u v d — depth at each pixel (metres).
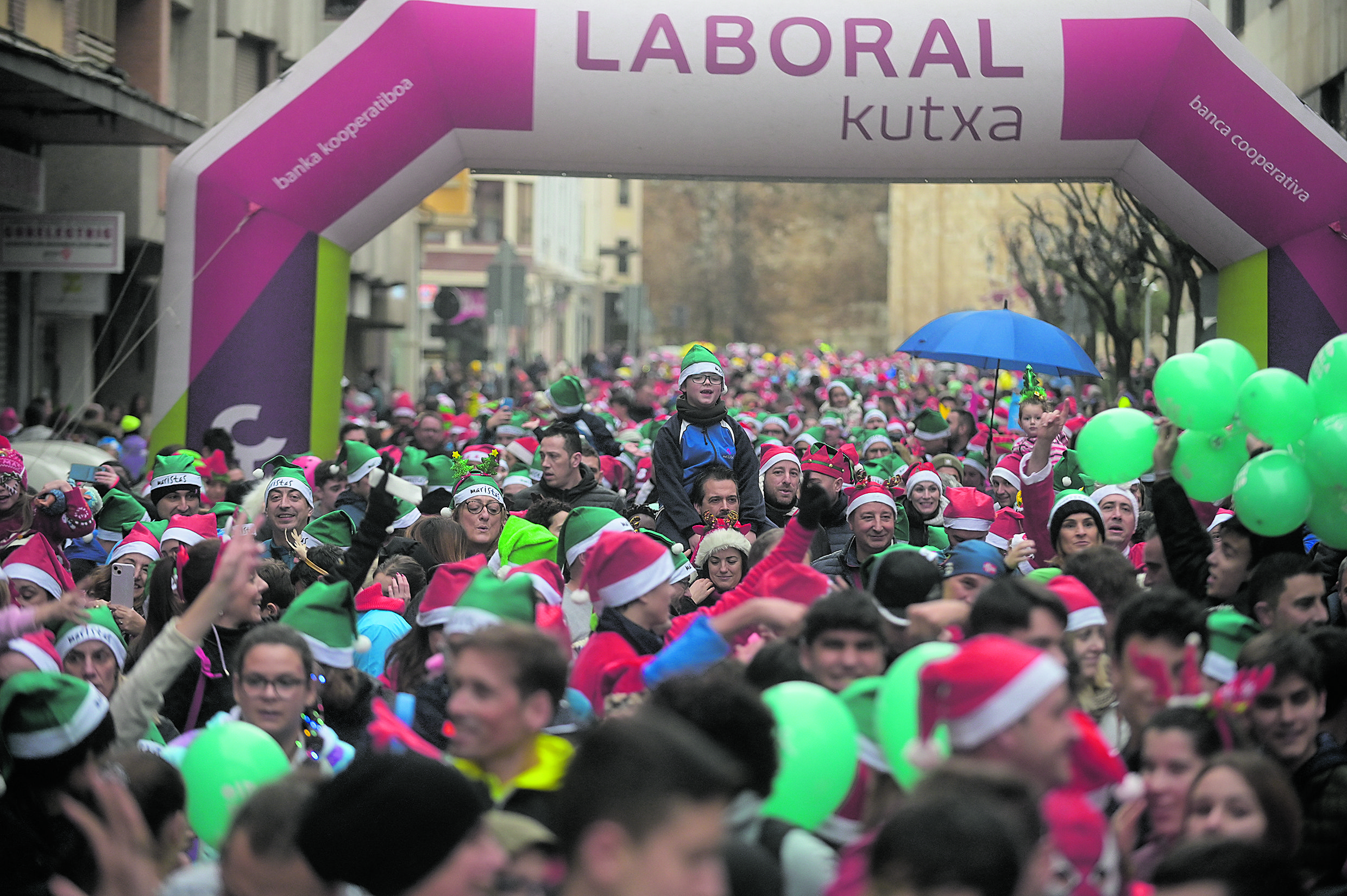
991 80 34.44
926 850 6.84
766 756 9.30
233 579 13.45
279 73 82.31
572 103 34.59
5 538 21.97
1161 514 16.84
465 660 10.27
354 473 25.70
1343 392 15.52
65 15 51.31
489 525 24.30
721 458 25.75
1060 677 8.70
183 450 29.70
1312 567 15.28
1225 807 10.02
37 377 60.91
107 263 49.41
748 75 34.38
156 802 10.45
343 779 8.06
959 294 182.25
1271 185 35.06
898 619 13.01
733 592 15.65
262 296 35.03
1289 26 69.94
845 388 60.22
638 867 6.46
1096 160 35.59
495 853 8.05
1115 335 66.81
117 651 15.04
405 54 34.50
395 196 35.75
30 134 56.28
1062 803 9.27
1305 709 12.18
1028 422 30.16
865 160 35.38
